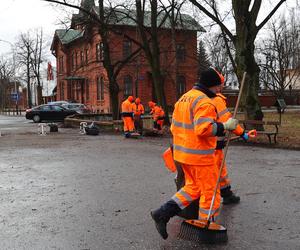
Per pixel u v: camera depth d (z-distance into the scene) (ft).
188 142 16.40
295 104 214.28
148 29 75.31
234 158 38.63
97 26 84.94
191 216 18.92
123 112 63.21
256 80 57.41
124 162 37.55
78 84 191.21
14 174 32.37
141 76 144.56
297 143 49.14
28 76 200.13
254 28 57.11
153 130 65.26
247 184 26.96
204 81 16.51
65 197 24.38
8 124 113.50
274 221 19.20
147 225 18.88
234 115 17.21
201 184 16.53
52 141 59.41
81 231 18.20
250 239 16.93
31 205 22.71
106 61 86.89
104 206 22.20
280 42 152.56
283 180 28.19
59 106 121.90
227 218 19.72
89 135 69.46
